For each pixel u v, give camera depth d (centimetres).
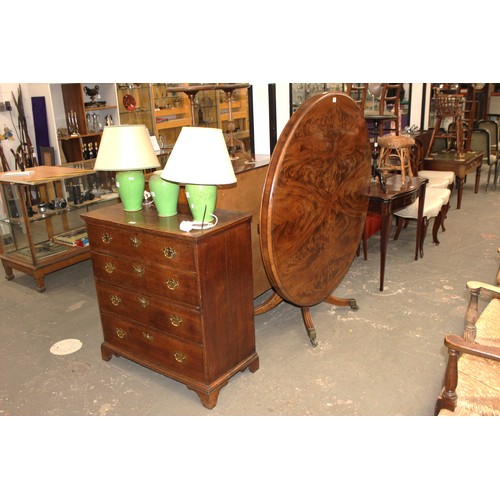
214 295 218
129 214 239
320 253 267
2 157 454
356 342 278
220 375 232
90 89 497
